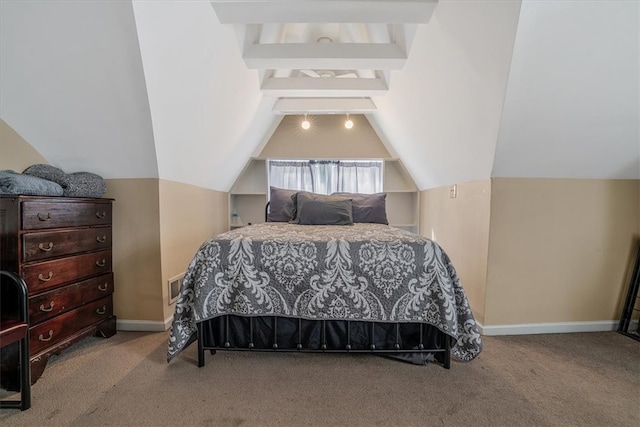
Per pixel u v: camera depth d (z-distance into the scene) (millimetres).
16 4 1433
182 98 2010
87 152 2051
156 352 1872
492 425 1280
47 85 1730
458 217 2691
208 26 1836
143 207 2176
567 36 1445
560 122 1805
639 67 1567
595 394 1485
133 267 2193
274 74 3166
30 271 1539
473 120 2057
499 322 2182
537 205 2150
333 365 1732
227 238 1786
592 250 2205
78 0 1400
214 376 1617
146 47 1564
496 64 1636
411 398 1445
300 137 4148
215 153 2930
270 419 1307
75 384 1538
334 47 2328
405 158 3898
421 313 1680
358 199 3223
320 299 1679
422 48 2135
